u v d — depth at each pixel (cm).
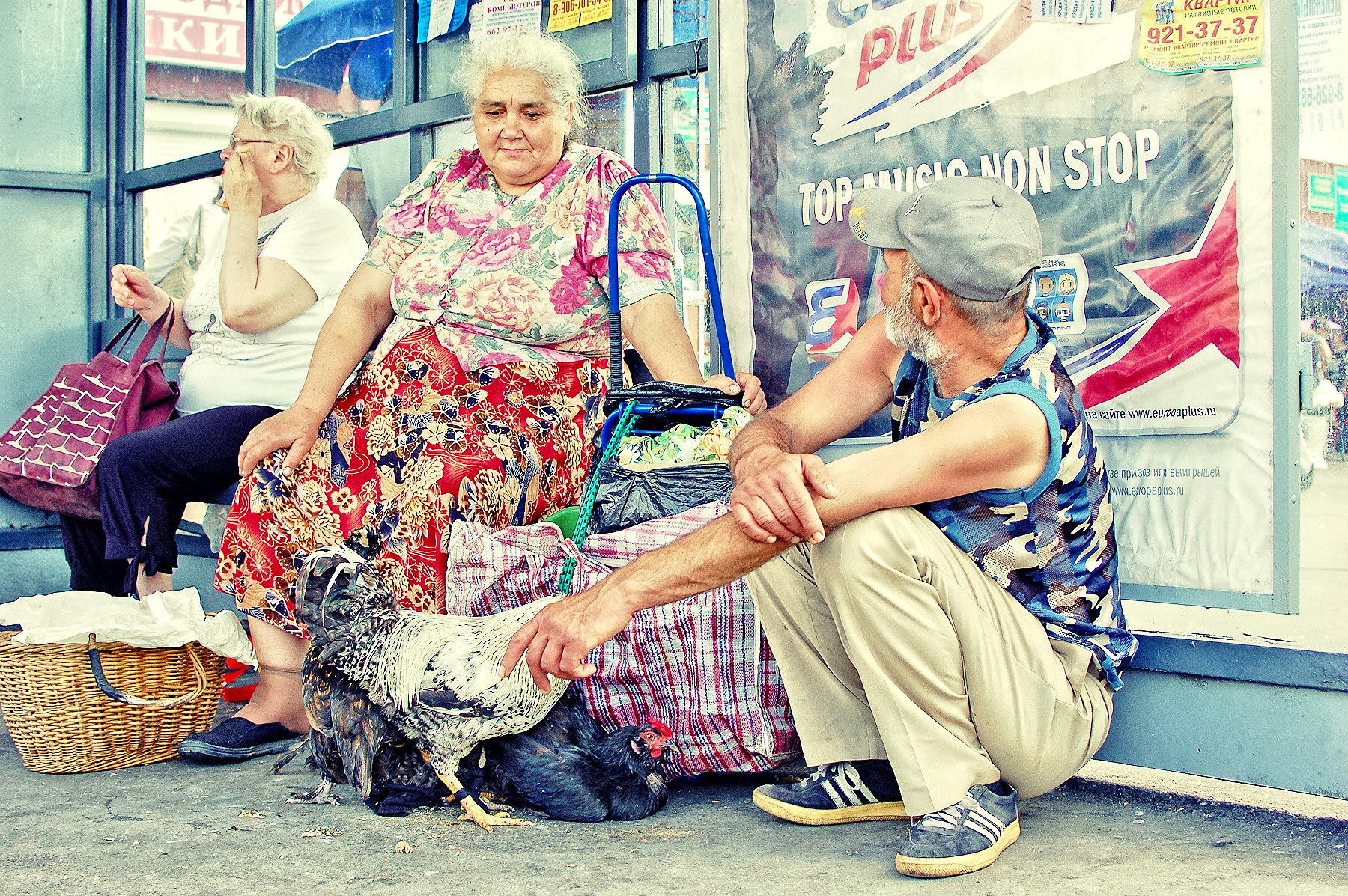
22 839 206
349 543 266
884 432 269
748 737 222
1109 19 232
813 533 172
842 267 279
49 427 359
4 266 487
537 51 290
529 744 213
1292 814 216
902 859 176
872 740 203
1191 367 223
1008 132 247
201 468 329
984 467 175
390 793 221
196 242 488
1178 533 226
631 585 180
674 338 275
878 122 269
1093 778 246
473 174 305
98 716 258
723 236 301
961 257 175
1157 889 172
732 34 297
